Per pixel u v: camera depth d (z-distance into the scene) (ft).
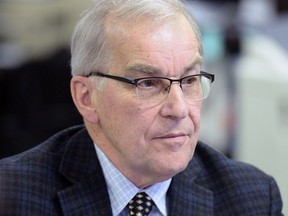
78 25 6.93
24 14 20.58
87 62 6.82
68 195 6.95
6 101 15.53
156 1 6.65
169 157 6.53
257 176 7.60
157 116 6.50
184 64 6.52
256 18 17.01
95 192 6.99
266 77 11.84
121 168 6.89
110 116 6.70
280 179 11.91
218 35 13.01
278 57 12.14
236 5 15.53
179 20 6.62
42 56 15.62
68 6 16.47
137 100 6.49
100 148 7.00
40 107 15.25
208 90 6.97
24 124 15.38
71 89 7.08
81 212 6.89
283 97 11.77
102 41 6.65
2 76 15.65
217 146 12.71
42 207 6.88
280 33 13.42
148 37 6.46
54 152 7.37
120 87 6.57
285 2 18.67
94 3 6.86
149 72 6.45
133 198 6.93
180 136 6.54
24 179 6.99
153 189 6.95
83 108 7.00
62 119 15.11
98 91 6.77
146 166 6.61
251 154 12.14
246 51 12.68
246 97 12.05
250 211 7.31
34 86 15.30
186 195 7.18
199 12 14.78
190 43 6.59
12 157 7.36
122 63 6.53
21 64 15.67
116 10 6.64
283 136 11.82
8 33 21.04
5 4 22.16
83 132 7.43
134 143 6.57
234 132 12.64
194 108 6.65
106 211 6.91
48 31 17.87
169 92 6.48
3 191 6.82
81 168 7.16
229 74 12.76
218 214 7.28
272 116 11.89
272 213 7.39
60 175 7.17
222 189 7.43
